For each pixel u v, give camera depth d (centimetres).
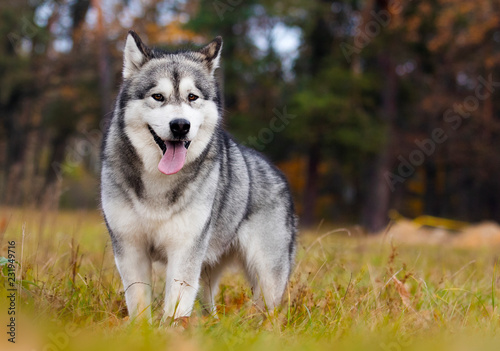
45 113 2911
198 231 438
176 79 439
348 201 3397
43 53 2742
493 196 3225
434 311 459
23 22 2531
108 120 473
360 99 2383
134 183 426
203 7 2381
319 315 437
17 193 986
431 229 1842
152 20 2500
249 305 468
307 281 515
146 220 427
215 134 464
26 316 359
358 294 498
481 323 430
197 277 441
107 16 2452
